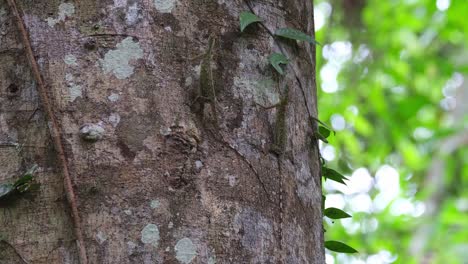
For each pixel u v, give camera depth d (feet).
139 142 5.81
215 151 5.91
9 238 5.74
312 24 6.61
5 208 5.77
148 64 5.91
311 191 6.28
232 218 5.86
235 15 6.15
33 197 5.77
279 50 6.26
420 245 15.90
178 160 5.82
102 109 5.84
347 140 15.64
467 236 15.21
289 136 6.20
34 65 5.89
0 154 5.85
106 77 5.88
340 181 6.98
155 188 5.77
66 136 5.81
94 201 5.74
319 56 16.21
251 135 6.02
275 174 6.06
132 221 5.72
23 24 5.96
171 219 5.75
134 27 5.94
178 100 5.90
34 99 5.88
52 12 5.96
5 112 5.89
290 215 6.07
